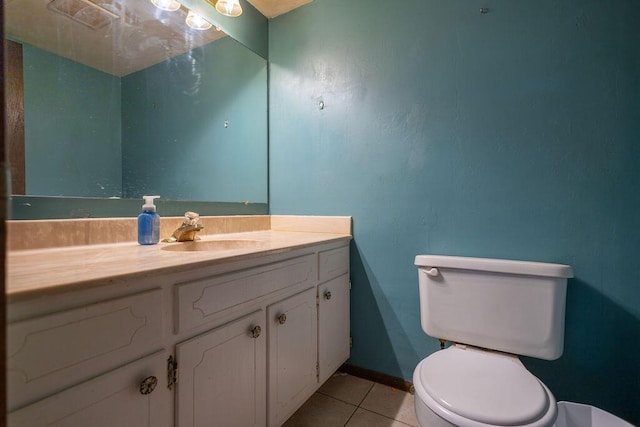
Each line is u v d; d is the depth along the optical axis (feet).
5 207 1.01
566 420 3.52
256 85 5.85
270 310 3.35
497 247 4.17
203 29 4.93
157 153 4.30
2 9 1.03
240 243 4.23
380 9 4.98
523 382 2.89
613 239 3.57
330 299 4.61
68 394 1.74
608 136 3.58
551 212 3.86
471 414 2.48
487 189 4.23
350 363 5.32
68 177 3.36
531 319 3.51
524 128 4.00
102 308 1.90
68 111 3.37
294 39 5.81
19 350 1.56
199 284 2.55
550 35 3.84
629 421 3.54
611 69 3.55
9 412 1.53
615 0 3.53
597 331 3.66
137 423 2.09
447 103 4.48
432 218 4.60
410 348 4.83
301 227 5.66
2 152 1.02
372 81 5.05
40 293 1.60
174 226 4.34
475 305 3.78
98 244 3.45
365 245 5.14
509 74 4.08
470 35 4.32
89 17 3.56
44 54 3.20
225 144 5.30
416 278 4.75
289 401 3.66
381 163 4.98
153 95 4.23
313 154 5.60
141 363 2.12
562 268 3.43
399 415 4.29
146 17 4.15
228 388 2.82
